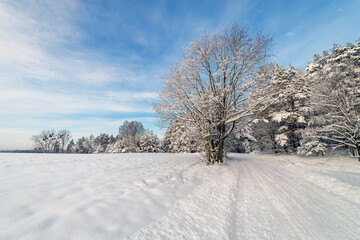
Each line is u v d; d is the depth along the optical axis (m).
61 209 3.44
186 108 12.50
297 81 23.11
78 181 5.70
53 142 59.56
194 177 7.59
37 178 5.92
